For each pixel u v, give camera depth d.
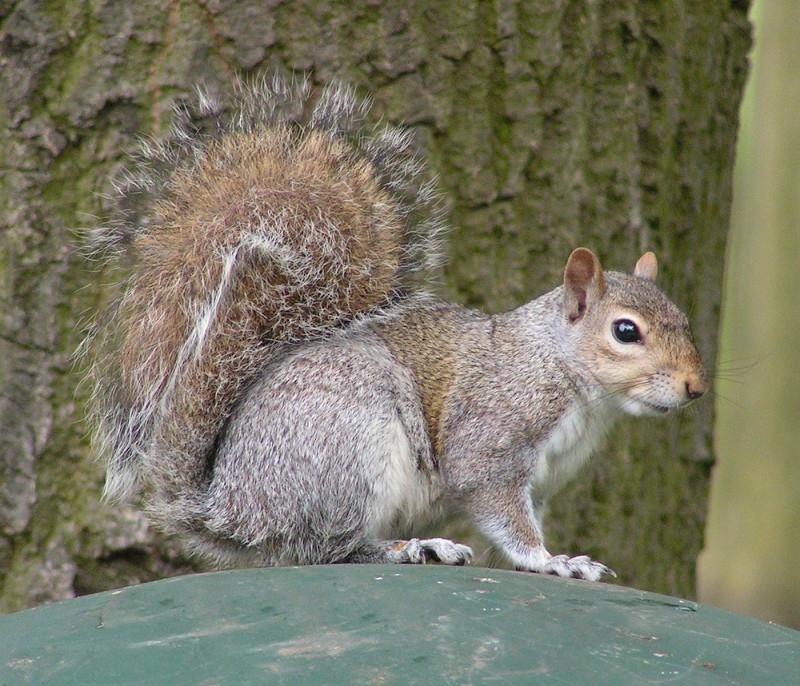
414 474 8.83
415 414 8.84
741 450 19.80
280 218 8.62
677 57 10.95
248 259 8.48
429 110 10.03
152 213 9.05
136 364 8.59
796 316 19.31
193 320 8.38
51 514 9.93
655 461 11.53
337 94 9.62
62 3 9.65
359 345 8.66
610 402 8.93
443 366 9.00
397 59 9.95
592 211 10.64
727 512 19.91
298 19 9.79
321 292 8.68
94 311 9.85
